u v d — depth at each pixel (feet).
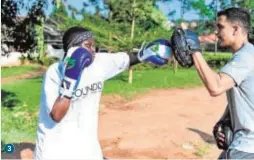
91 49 10.50
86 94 10.30
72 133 10.38
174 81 46.65
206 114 30.50
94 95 10.49
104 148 21.53
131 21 49.73
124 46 46.93
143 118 28.81
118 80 45.88
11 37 28.60
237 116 9.93
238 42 9.89
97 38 46.42
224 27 9.94
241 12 9.90
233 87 9.70
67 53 10.15
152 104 34.37
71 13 48.49
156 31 49.62
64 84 9.75
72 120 10.38
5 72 55.52
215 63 58.59
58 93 10.11
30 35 28.84
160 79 47.21
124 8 49.85
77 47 10.21
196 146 22.20
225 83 9.33
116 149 21.42
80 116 10.39
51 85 10.30
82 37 10.34
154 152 21.03
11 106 31.89
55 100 9.99
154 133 24.44
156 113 30.66
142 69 53.26
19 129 24.73
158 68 53.72
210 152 21.29
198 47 9.33
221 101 35.86
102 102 34.78
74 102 10.23
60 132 10.39
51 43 68.80
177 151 21.33
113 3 49.80
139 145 22.18
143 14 50.26
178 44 9.42
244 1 47.44
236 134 10.16
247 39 9.95
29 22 28.50
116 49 46.88
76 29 10.47
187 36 9.39
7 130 24.04
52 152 10.37
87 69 10.23
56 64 10.44
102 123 27.12
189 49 9.29
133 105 33.99
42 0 28.32
